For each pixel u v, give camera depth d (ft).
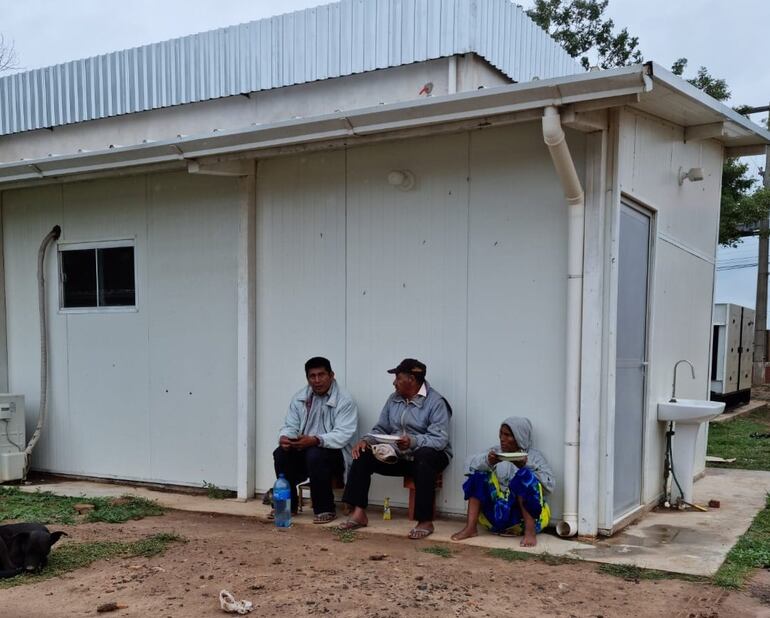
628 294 16.94
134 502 20.01
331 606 11.66
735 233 47.01
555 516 16.33
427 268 18.07
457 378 17.67
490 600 11.97
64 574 13.47
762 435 33.42
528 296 16.76
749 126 20.21
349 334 19.19
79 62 26.32
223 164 19.60
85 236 23.63
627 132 16.17
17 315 25.18
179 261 21.86
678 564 13.99
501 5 20.15
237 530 16.96
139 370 22.67
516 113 14.85
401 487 18.40
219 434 21.29
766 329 63.72
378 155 18.66
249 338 20.35
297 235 19.90
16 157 28.02
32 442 23.98
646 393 18.12
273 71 22.21
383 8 19.99
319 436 17.72
